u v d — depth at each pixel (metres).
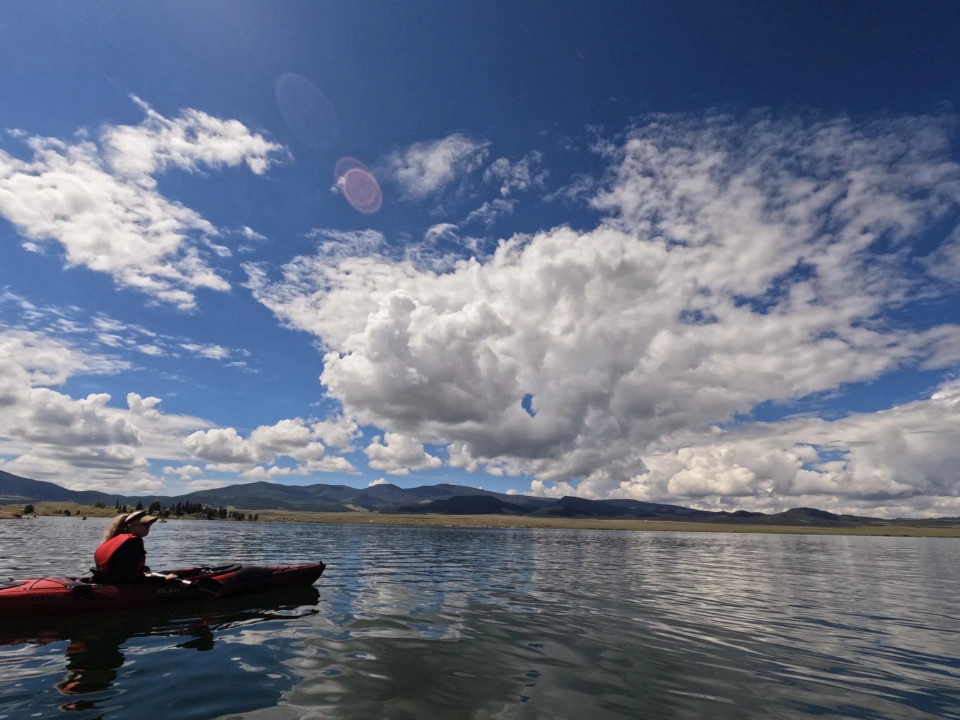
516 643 11.73
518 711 7.73
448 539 71.62
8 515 119.44
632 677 9.62
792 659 11.34
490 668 9.76
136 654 9.96
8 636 10.95
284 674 8.97
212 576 15.72
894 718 8.07
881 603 20.62
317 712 7.37
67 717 6.99
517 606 16.72
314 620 13.27
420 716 7.39
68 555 27.75
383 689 8.43
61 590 12.71
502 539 78.00
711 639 12.96
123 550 13.75
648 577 27.44
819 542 102.62
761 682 9.65
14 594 12.18
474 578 24.16
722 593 21.92
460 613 15.10
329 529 103.19
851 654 11.99
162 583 14.27
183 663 9.46
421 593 18.66
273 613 13.92
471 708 7.77
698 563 38.69
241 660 9.69
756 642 12.84
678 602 18.88
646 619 15.26
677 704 8.34
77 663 9.35
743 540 105.50
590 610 16.45
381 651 10.60
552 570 29.69
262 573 17.14
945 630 15.31
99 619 12.54
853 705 8.59
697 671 10.15
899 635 14.41
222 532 74.19
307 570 18.47
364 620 13.52
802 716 8.03
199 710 7.32
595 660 10.62
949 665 11.27
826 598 21.59
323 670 9.26
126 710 7.28
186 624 12.38
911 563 46.09
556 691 8.69
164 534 59.34
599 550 53.56
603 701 8.33
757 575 30.58
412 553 39.75
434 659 10.18
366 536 71.62
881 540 132.50
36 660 9.46
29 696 7.74
